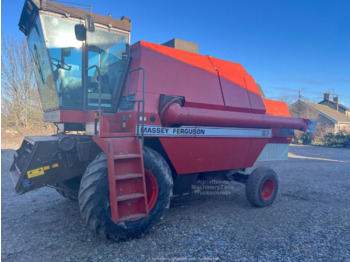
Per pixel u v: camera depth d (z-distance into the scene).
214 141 4.92
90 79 4.50
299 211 5.33
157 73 4.54
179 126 4.47
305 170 10.64
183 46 5.40
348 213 5.27
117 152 3.52
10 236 3.88
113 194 3.38
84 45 4.39
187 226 4.37
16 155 4.96
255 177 5.35
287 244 3.82
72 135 4.63
